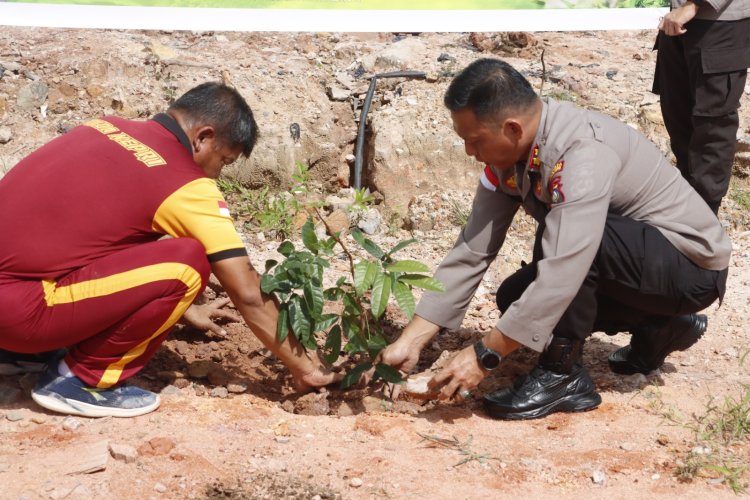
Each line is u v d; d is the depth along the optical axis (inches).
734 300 181.5
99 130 128.3
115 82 228.4
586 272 124.7
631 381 148.1
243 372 152.3
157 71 231.8
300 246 202.5
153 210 124.6
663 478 119.5
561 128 125.7
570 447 126.8
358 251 203.2
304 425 131.1
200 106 128.7
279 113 226.2
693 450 125.9
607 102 239.1
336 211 212.7
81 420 128.3
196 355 155.6
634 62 261.4
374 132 226.7
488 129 124.6
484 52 256.8
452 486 116.1
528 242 209.8
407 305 131.1
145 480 114.2
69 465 115.3
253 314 132.3
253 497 112.2
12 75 227.3
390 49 251.3
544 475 119.6
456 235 211.5
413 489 115.0
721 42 189.5
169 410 133.5
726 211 224.8
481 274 139.9
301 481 116.0
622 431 131.3
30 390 134.8
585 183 123.6
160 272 123.1
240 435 126.6
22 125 221.3
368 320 151.9
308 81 237.3
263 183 220.8
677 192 134.9
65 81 227.5
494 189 138.1
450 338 166.1
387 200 222.1
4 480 112.0
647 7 241.4
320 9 234.2
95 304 123.0
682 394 144.6
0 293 121.4
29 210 122.3
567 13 239.9
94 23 227.8
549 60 256.2
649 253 130.6
